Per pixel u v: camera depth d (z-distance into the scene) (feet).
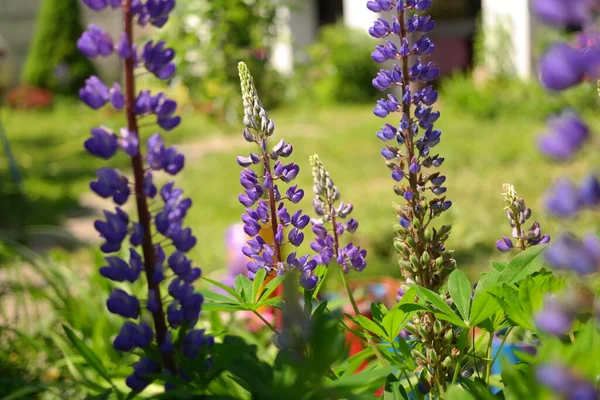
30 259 7.23
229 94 13.46
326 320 2.78
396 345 3.53
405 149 3.87
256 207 3.82
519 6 30.04
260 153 3.69
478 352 4.02
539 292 3.00
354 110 34.65
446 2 36.73
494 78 30.40
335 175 21.71
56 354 6.63
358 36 37.78
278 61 36.73
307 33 39.58
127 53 3.21
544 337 2.96
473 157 21.70
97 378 5.10
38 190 22.59
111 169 3.23
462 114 29.58
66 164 26.12
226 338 3.32
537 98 27.78
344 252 3.84
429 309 3.28
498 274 3.40
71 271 7.79
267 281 3.78
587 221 7.59
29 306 8.77
